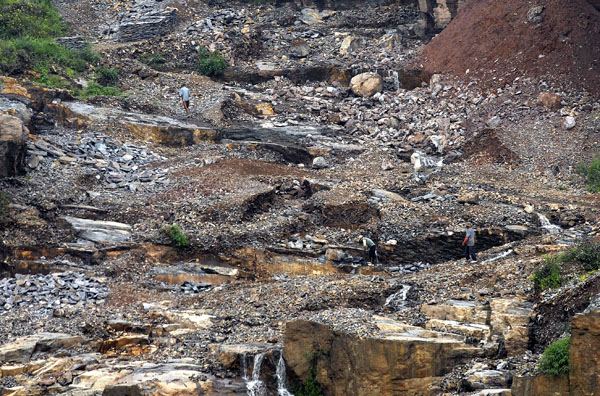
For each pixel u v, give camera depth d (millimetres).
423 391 48000
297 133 104375
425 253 74500
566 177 92250
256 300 63656
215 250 73625
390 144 103500
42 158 85062
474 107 109062
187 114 107750
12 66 103688
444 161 99312
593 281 47531
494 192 85688
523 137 100125
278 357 53281
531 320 50156
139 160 92000
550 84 108000
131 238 73625
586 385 40219
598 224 73875
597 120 100125
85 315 60219
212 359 53531
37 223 72438
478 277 62844
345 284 64938
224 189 83812
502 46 115375
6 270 68750
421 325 54594
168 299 65562
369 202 82062
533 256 65500
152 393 48562
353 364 49188
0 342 55531
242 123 107688
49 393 49719
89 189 82938
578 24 112438
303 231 78125
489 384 45125
